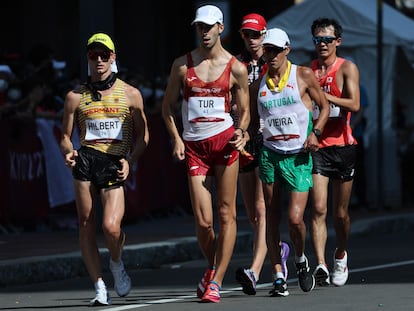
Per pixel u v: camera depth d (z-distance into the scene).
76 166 25.97
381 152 55.34
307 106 27.36
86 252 26.14
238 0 78.31
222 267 26.50
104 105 26.02
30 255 34.34
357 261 36.25
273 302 26.14
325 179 29.52
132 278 33.12
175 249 38.22
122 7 73.06
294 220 27.16
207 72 26.11
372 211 55.81
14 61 46.41
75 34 70.62
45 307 26.41
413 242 44.78
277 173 27.34
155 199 50.09
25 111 42.81
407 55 57.75
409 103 63.44
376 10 59.66
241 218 51.56
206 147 26.20
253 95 27.62
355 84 29.42
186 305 25.83
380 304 25.50
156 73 74.81
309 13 57.47
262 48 27.28
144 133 26.56
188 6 77.31
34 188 43.06
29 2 69.56
